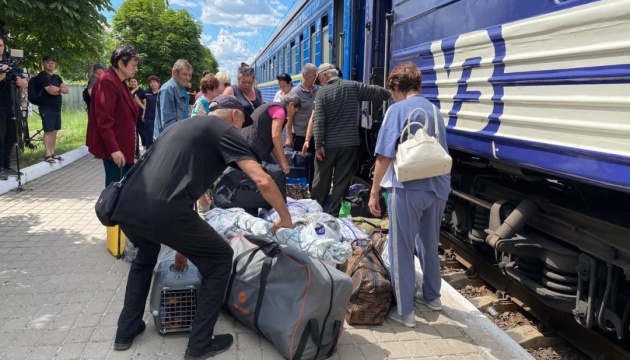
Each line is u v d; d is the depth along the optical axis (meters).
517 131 3.19
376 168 3.44
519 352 3.15
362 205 5.85
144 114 10.87
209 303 2.93
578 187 3.37
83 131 16.42
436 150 3.19
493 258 4.73
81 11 9.02
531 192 3.82
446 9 4.16
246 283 3.15
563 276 3.35
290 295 2.90
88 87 9.34
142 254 3.09
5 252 4.72
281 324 2.89
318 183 5.59
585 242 3.22
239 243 3.39
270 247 3.18
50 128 9.45
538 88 2.99
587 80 2.59
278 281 2.99
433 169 3.19
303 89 6.81
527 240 3.54
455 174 4.91
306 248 2.98
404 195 3.31
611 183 2.45
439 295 3.72
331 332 2.98
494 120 3.43
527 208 3.55
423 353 3.12
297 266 2.92
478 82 3.63
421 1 4.66
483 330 3.41
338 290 2.93
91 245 4.95
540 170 3.01
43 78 9.15
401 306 3.41
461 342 3.26
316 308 2.86
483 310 4.09
